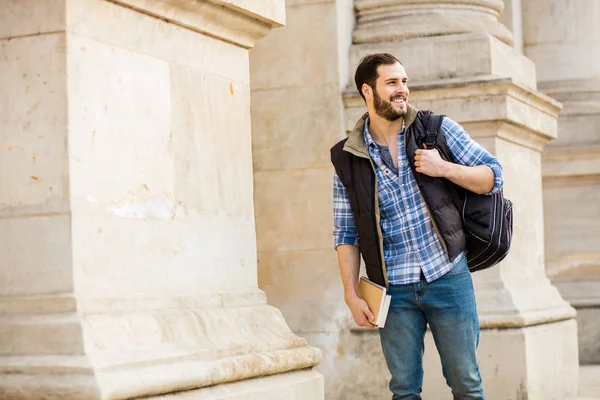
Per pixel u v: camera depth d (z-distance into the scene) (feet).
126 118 17.16
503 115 28.40
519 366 27.91
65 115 15.88
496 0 31.53
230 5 19.16
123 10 17.20
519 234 30.68
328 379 28.86
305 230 29.27
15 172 16.15
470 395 18.86
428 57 29.43
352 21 30.55
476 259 19.11
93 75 16.44
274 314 20.29
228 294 19.39
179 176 18.43
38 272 15.97
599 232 42.09
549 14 44.37
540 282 31.99
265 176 29.68
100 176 16.47
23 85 16.14
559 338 30.94
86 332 15.44
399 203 18.67
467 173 18.24
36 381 15.11
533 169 32.40
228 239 19.67
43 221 15.96
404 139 18.72
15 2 16.24
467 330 18.61
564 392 31.19
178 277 18.19
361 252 19.15
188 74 18.86
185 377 16.40
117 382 15.15
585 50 43.91
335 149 19.34
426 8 30.30
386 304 18.70
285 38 29.55
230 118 20.04
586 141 42.24
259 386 18.31
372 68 18.67
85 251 16.05
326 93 29.17
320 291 29.07
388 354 19.07
